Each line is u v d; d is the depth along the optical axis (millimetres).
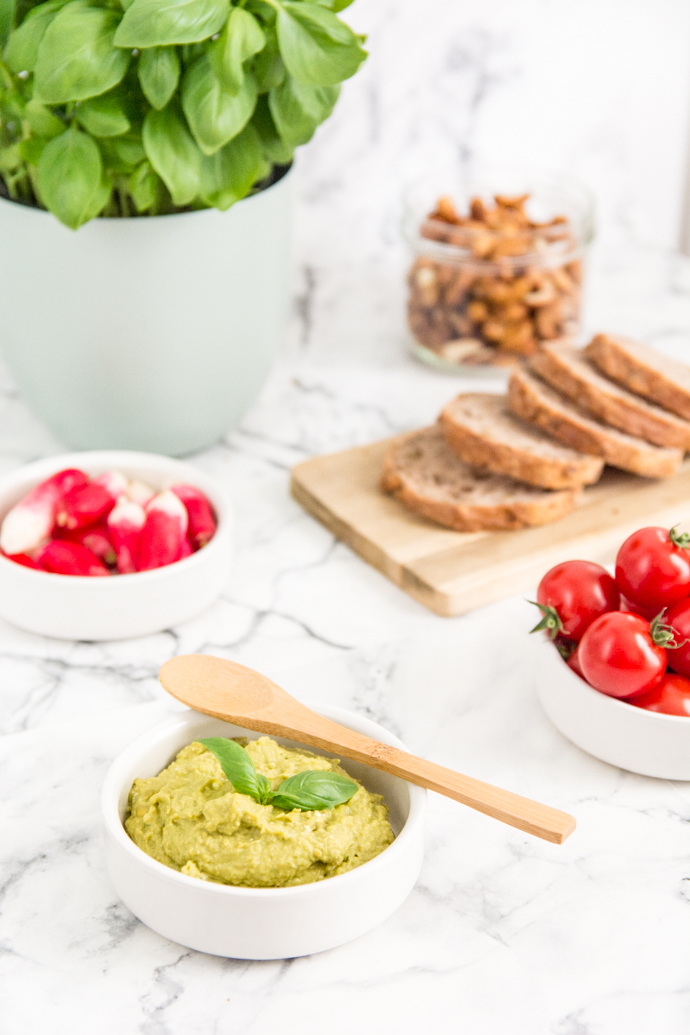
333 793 698
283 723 735
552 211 1148
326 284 1181
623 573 778
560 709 777
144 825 706
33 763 771
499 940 705
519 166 1136
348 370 1074
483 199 1146
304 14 798
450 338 1050
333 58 803
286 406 1031
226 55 778
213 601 860
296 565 896
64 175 804
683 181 1264
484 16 1122
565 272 1036
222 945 686
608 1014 682
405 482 913
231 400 938
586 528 906
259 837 690
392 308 1156
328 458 962
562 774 772
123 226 846
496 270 1015
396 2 1096
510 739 789
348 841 699
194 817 697
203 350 900
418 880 726
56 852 736
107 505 854
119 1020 679
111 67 783
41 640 841
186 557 846
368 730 739
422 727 793
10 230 856
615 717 756
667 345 1092
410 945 703
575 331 1067
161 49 786
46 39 778
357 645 841
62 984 689
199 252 868
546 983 691
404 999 685
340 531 913
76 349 886
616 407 936
